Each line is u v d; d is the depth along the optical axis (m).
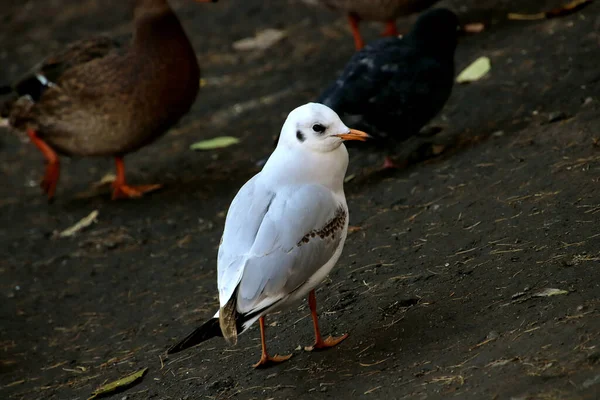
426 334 7.47
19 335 10.20
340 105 11.20
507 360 6.55
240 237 7.35
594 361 6.16
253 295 7.09
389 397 6.62
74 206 13.67
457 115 12.55
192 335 6.82
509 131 11.50
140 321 9.89
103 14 20.81
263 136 14.11
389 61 11.27
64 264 11.84
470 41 14.70
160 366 8.65
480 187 10.20
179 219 12.39
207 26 19.03
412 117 11.40
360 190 11.41
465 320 7.48
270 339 8.44
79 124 13.09
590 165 9.68
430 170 11.23
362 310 8.34
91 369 9.09
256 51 17.38
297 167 7.61
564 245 8.21
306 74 15.78
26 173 15.41
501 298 7.64
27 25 21.08
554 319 6.93
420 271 8.75
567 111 11.39
